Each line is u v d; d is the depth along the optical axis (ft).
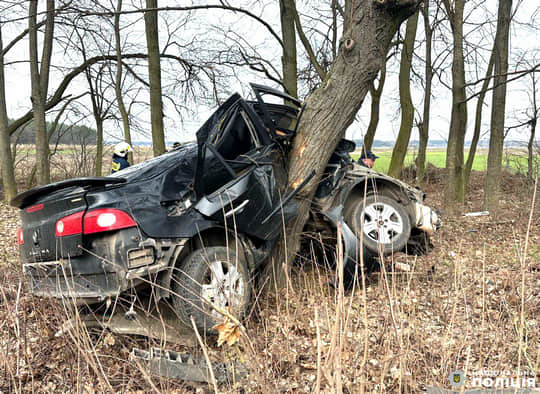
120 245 9.22
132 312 9.05
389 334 7.66
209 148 10.46
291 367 8.39
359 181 14.34
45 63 35.76
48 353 9.32
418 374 7.83
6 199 38.86
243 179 11.34
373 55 12.36
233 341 4.42
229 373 7.91
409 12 12.42
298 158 13.00
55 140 56.24
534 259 15.89
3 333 9.90
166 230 9.66
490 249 17.17
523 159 41.86
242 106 11.68
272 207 12.01
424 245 16.15
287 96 13.84
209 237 10.73
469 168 43.52
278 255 12.72
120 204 9.48
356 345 8.38
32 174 52.75
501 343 8.87
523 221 22.21
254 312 10.78
